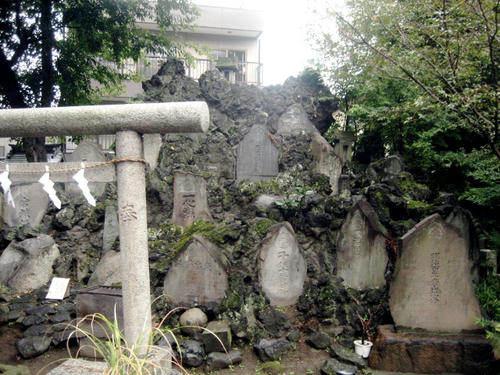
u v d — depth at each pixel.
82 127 2.99
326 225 5.98
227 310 4.94
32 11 9.46
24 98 10.29
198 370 4.32
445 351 4.36
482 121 5.22
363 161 10.02
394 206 6.09
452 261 4.66
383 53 5.51
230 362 4.37
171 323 4.95
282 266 5.41
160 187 6.79
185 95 8.42
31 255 5.78
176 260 5.24
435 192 7.84
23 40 9.54
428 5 5.21
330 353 4.63
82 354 4.40
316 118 8.91
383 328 4.71
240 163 7.99
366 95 8.96
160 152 7.69
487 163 6.68
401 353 4.38
